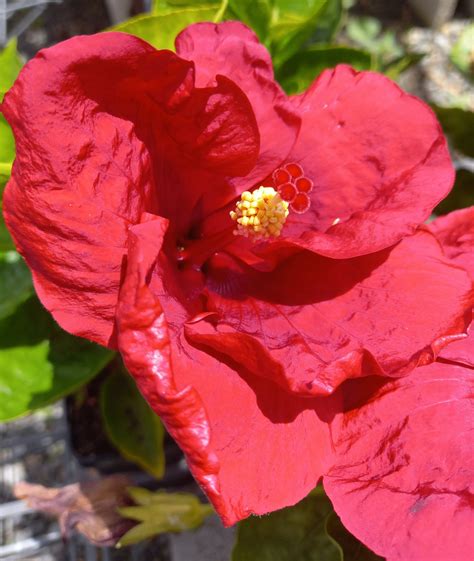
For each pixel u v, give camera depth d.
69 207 0.25
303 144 0.29
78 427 0.38
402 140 0.29
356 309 0.28
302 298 0.28
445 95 0.67
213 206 0.30
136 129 0.26
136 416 0.35
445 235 0.30
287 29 0.35
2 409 0.32
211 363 0.26
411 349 0.27
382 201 0.29
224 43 0.28
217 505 0.23
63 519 0.34
